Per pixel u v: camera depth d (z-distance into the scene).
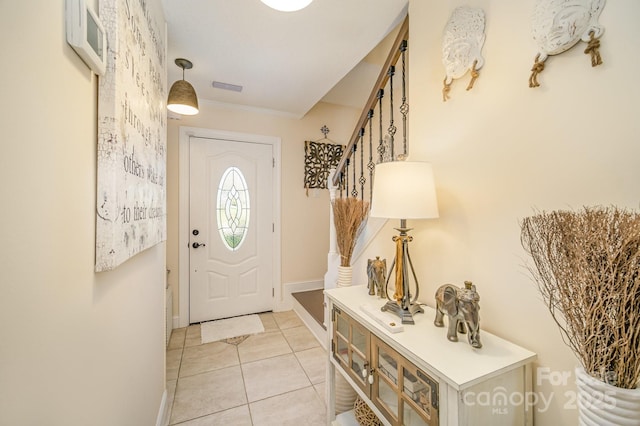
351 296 1.48
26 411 0.46
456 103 1.22
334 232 2.26
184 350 2.41
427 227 1.38
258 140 3.23
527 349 0.94
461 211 1.20
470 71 1.14
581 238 0.62
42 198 0.51
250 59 2.15
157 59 1.41
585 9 0.79
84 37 0.61
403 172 1.13
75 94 0.63
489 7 1.08
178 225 2.87
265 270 3.30
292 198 3.44
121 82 0.81
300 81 2.53
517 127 0.98
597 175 0.78
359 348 1.28
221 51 2.04
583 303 0.63
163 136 1.58
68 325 0.60
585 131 0.80
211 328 2.84
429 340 1.00
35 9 0.48
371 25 1.76
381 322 1.12
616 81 0.74
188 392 1.87
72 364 0.62
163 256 1.71
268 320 3.06
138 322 1.16
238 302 3.17
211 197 3.03
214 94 2.81
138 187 1.00
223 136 3.06
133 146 0.94
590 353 0.64
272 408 1.72
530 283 0.94
